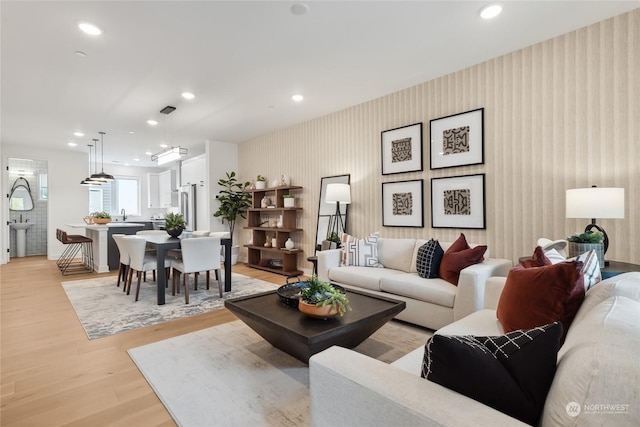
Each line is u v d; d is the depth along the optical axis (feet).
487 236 11.00
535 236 9.95
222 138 21.91
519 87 10.21
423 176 12.78
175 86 12.67
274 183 19.56
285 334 6.35
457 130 11.68
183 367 7.34
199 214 23.80
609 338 2.40
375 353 7.97
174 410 5.78
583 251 7.30
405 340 8.77
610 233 8.70
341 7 7.96
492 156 10.84
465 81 11.47
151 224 29.86
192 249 12.50
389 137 13.85
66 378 6.94
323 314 6.59
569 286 4.40
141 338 9.07
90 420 5.55
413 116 13.06
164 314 11.09
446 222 12.02
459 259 9.40
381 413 2.82
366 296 8.60
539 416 2.62
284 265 18.13
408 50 10.15
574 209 7.85
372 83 12.69
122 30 8.80
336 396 3.22
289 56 10.43
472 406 2.57
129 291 13.67
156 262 13.16
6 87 12.53
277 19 8.43
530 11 8.21
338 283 12.01
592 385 2.13
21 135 20.22
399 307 7.70
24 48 9.66
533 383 2.66
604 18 8.62
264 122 18.01
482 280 8.45
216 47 9.80
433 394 2.74
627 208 8.41
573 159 9.24
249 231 22.58
